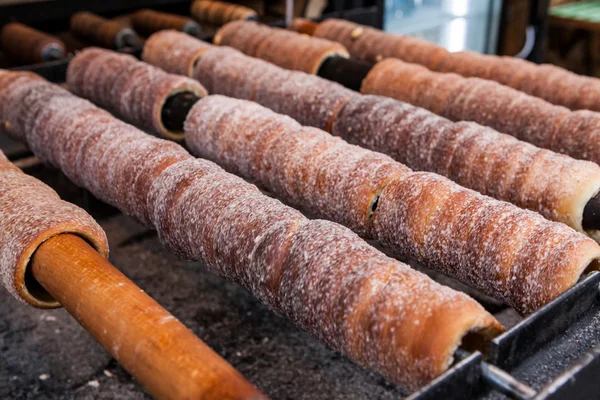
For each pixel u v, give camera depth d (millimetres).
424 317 469
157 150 731
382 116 821
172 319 490
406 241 628
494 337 485
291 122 793
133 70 986
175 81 922
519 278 559
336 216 696
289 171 729
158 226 674
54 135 842
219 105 843
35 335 876
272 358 840
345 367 828
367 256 527
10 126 938
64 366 829
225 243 596
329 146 728
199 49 1115
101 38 1406
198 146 848
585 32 2148
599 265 566
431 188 624
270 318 905
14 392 790
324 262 529
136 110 948
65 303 544
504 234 574
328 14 1555
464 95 920
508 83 1041
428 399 431
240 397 418
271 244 563
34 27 1490
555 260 545
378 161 684
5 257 587
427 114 809
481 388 466
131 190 720
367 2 1671
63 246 578
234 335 875
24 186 664
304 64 1097
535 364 502
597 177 659
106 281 530
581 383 459
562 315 517
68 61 1223
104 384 805
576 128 797
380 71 1013
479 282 591
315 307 521
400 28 1938
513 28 1988
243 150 788
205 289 960
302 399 783
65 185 1061
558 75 1004
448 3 2045
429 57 1165
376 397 787
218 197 627
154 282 971
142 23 1557
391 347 477
